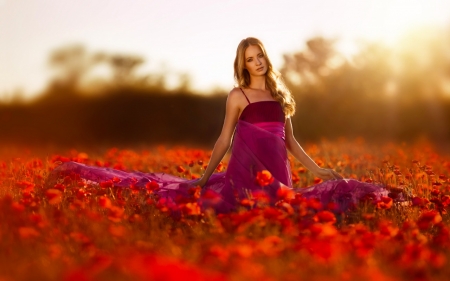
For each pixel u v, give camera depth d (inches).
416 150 404.2
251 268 115.9
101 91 908.6
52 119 868.0
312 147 422.6
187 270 99.3
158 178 226.7
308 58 854.5
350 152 432.1
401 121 784.9
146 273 102.3
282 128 221.9
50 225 156.3
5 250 143.5
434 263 129.1
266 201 177.2
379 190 201.0
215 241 144.4
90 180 226.5
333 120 799.1
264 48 222.8
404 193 204.7
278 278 122.2
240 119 220.2
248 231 156.0
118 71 906.1
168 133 880.3
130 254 123.3
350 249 135.1
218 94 886.4
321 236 136.2
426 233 169.0
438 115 776.9
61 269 125.4
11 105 856.9
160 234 159.9
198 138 878.4
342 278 117.6
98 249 144.9
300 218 164.7
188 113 886.4
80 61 895.1
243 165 212.7
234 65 224.4
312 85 838.5
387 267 133.6
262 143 214.5
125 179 217.9
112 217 152.8
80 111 890.7
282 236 155.1
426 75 788.6
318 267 127.3
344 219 191.5
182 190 214.7
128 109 890.7
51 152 422.9
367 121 791.7
